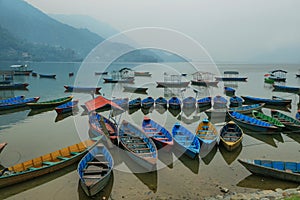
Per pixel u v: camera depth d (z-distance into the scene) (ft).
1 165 45.21
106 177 35.96
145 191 35.88
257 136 60.75
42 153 50.72
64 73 260.62
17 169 39.58
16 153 50.62
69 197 35.01
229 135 55.88
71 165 43.21
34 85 170.50
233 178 39.47
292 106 102.37
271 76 215.51
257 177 39.34
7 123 74.74
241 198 32.99
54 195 35.53
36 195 35.53
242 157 48.08
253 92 143.84
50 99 117.50
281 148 53.21
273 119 67.97
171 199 33.81
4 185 36.27
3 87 147.13
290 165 39.17
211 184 37.65
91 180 36.40
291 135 61.11
